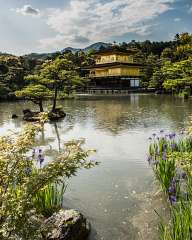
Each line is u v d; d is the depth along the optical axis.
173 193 5.14
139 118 18.34
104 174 7.39
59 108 21.09
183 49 59.97
